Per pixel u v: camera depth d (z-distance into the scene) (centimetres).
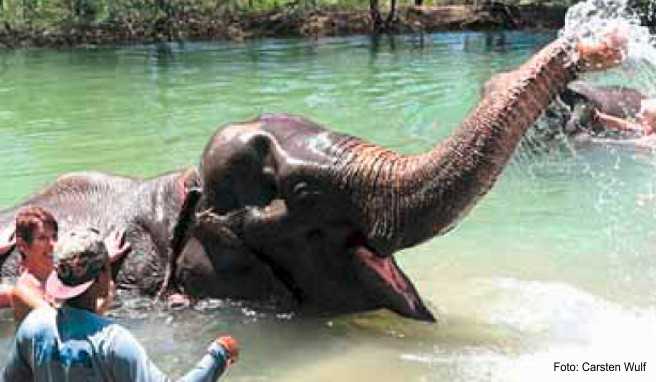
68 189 705
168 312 629
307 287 609
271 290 620
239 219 606
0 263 686
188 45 3130
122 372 386
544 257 761
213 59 2558
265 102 1673
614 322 612
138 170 1105
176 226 639
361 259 592
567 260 752
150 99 1764
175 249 641
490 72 2089
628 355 555
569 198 945
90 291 394
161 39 3388
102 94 1869
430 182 541
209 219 618
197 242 632
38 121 1536
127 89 1933
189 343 585
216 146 612
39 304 536
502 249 783
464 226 855
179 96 1791
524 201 938
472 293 672
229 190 609
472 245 796
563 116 1183
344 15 3650
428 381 525
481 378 525
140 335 598
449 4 4306
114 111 1623
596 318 620
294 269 608
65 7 3434
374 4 3603
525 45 2850
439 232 549
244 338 589
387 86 1861
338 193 574
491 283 695
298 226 588
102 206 684
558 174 1040
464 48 2772
